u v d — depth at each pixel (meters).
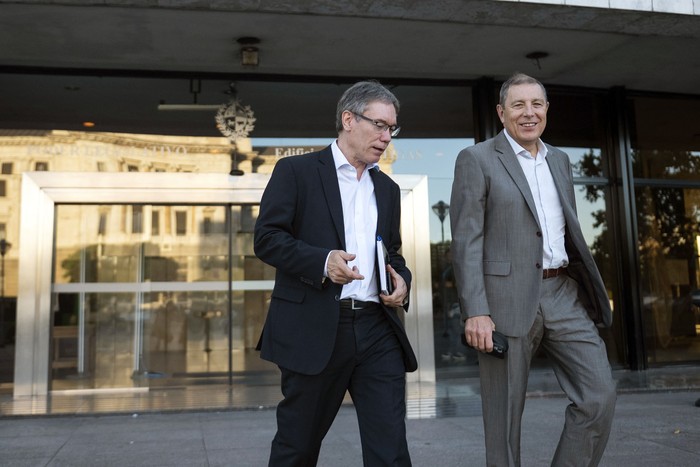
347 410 6.24
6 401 7.12
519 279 2.75
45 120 7.83
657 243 8.97
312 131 8.23
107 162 7.95
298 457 2.41
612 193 8.87
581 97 8.95
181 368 8.64
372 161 2.53
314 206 2.47
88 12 6.07
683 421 5.32
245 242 8.73
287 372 2.41
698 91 9.10
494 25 6.52
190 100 8.04
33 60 7.44
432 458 4.25
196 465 4.17
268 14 6.21
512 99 2.86
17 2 5.79
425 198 8.37
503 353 2.63
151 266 8.55
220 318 8.75
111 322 8.41
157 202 8.06
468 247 2.78
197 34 6.69
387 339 2.50
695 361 8.87
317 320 2.36
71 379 8.19
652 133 9.10
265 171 8.15
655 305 8.87
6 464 4.23
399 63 7.73
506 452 2.73
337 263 2.23
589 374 2.64
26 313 7.64
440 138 8.48
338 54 7.38
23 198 7.75
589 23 6.44
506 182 2.81
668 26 6.55
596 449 2.65
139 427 5.59
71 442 4.95
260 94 8.17
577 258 2.84
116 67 7.73
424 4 5.94
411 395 7.07
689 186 9.13
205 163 8.09
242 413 6.30
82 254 8.30
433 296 8.27
